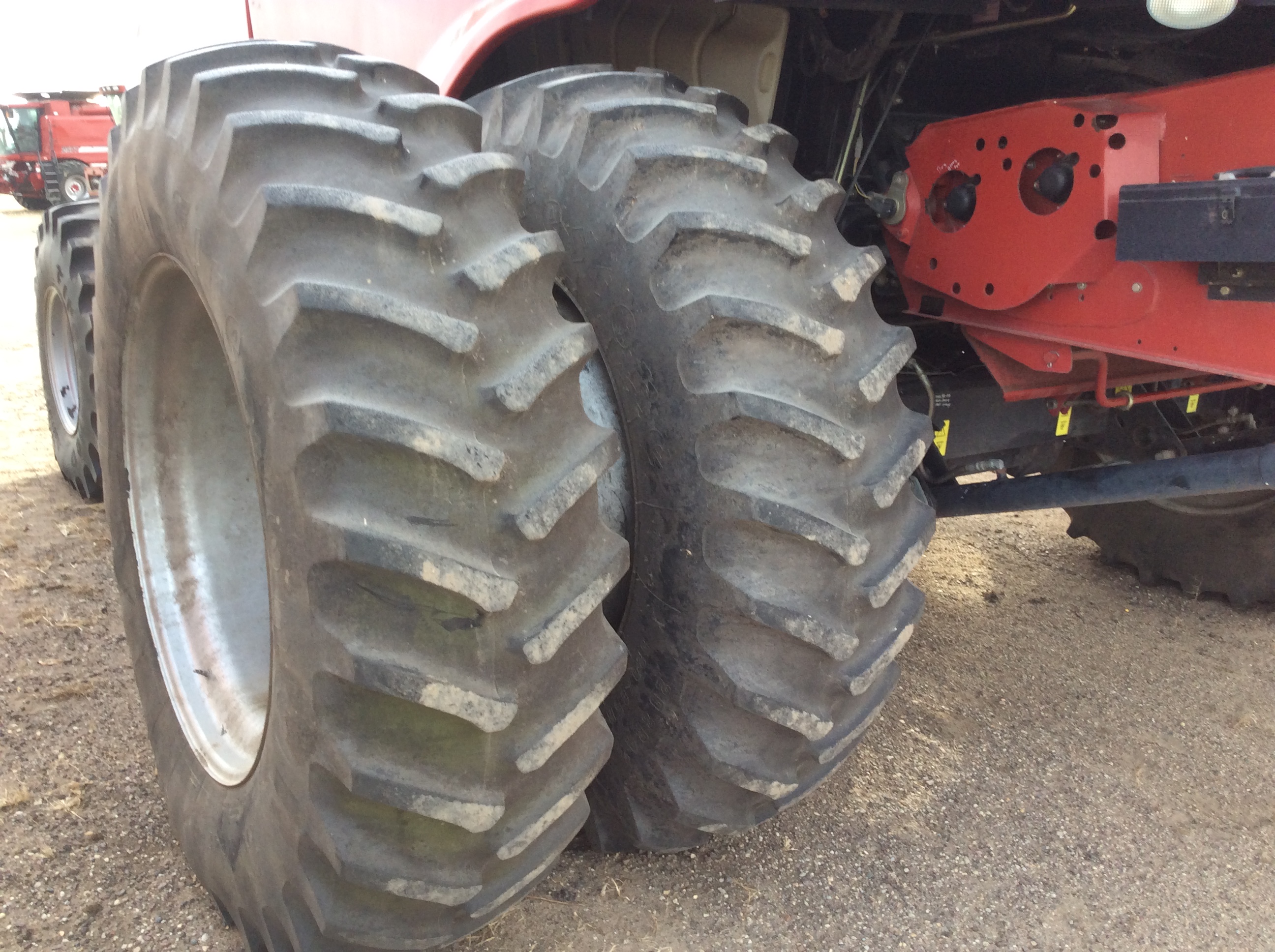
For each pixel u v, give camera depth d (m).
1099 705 2.75
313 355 1.23
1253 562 3.22
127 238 1.74
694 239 1.50
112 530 2.11
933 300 2.26
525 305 1.33
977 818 2.23
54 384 4.20
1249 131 1.66
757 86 1.96
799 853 2.07
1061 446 2.77
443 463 1.23
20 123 20.86
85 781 2.21
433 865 1.41
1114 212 1.79
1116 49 2.17
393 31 2.12
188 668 1.96
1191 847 2.17
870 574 1.60
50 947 1.75
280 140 1.31
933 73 2.45
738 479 1.52
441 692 1.26
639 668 1.75
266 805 1.49
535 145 1.69
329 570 1.24
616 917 1.86
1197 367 1.72
